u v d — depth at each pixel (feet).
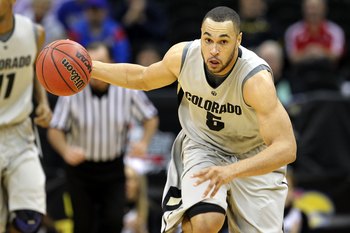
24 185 47.24
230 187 41.19
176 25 100.73
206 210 38.91
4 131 47.32
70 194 59.57
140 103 60.34
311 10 92.89
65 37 88.02
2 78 46.52
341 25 104.73
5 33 46.24
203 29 37.68
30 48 47.26
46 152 71.31
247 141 40.96
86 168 59.00
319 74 83.66
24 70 47.26
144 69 41.24
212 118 40.37
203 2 104.06
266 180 41.27
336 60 93.86
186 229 39.96
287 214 64.64
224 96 39.14
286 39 95.09
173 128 74.08
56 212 69.26
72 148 58.34
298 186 74.64
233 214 41.93
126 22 94.02
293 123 75.87
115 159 59.31
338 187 75.15
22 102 47.62
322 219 73.56
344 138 76.33
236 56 38.42
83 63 39.83
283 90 82.12
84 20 85.30
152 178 72.90
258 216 41.06
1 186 47.91
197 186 39.55
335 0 105.60
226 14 37.55
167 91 80.64
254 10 91.40
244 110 39.19
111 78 41.42
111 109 58.75
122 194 59.72
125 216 65.05
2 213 48.11
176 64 39.81
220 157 41.06
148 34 94.63
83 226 59.62
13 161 47.44
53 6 93.30
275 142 37.06
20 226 47.16
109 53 59.11
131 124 64.95
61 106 58.75
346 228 72.79
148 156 73.05
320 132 75.87
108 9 93.09
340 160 75.92
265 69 38.68
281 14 104.47
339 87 84.38
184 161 41.37
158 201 70.95
